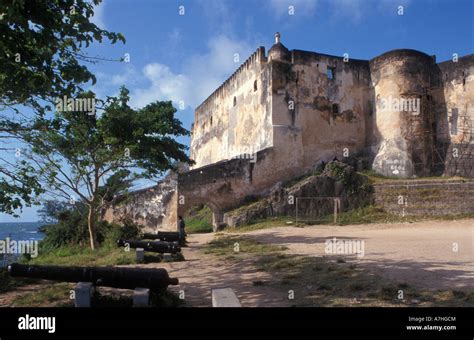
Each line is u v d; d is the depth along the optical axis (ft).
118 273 24.23
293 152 105.40
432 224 77.36
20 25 22.24
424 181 92.94
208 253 53.31
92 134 55.11
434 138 111.34
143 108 63.31
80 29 24.54
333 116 112.16
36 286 35.29
